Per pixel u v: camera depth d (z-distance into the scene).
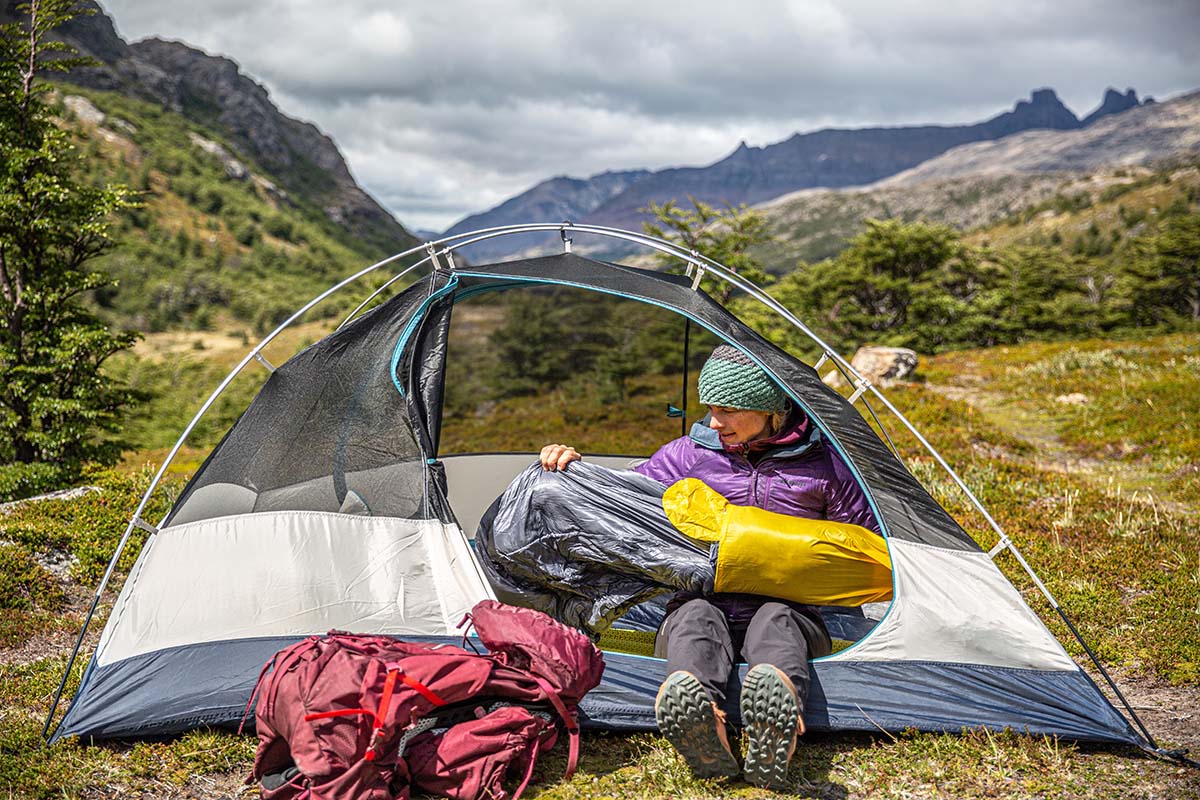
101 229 12.45
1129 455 9.45
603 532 3.31
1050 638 3.35
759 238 26.94
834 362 4.26
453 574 3.53
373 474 3.69
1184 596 4.68
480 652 3.42
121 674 3.43
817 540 3.22
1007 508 6.70
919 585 3.36
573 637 3.11
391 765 2.74
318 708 2.67
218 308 160.25
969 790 2.91
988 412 13.01
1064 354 17.61
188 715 3.36
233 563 3.59
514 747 2.84
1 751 3.21
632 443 15.91
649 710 3.33
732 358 3.43
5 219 11.71
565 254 4.13
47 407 11.66
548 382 29.27
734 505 3.38
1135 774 3.00
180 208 199.75
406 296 3.94
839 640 3.64
